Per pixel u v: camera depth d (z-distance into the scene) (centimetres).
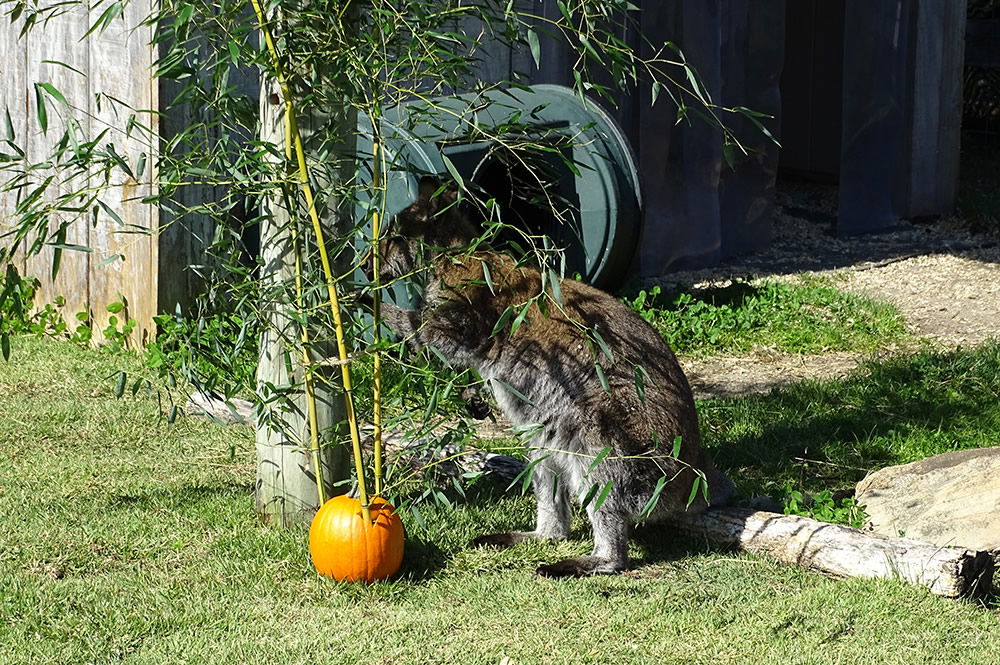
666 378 566
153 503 609
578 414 550
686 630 480
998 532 557
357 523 511
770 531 557
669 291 1153
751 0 1305
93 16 880
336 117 533
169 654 450
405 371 518
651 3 1212
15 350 891
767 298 1120
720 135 1280
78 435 715
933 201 1493
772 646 465
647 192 1239
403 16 486
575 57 1167
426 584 524
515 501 637
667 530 588
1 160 471
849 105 1414
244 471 666
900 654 460
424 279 574
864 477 675
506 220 974
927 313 1113
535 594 512
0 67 953
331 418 564
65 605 488
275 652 454
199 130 830
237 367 588
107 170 502
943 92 1473
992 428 767
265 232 550
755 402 819
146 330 884
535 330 562
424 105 773
